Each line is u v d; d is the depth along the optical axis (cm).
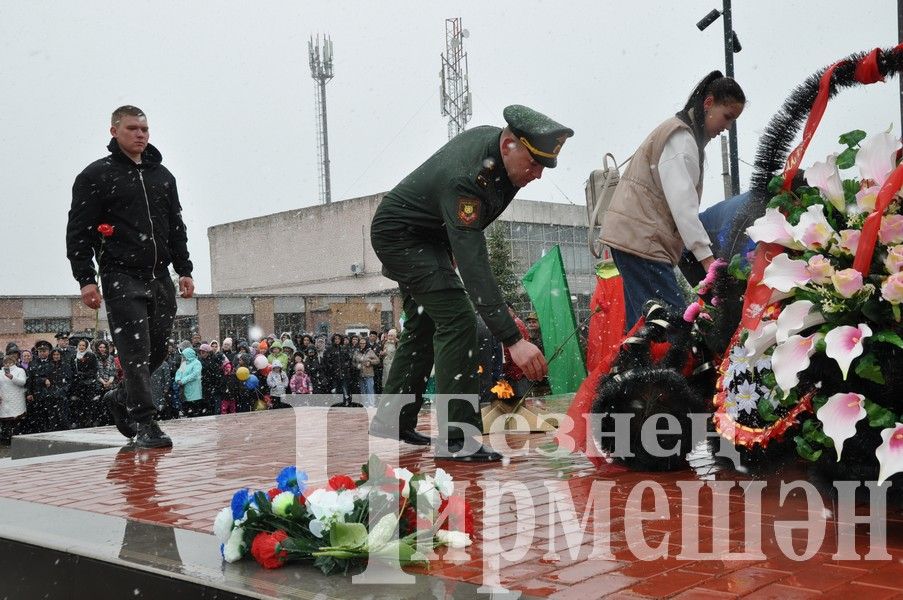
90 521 367
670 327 423
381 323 3566
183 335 3092
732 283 395
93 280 628
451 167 490
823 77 340
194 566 288
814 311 290
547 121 486
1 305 2603
